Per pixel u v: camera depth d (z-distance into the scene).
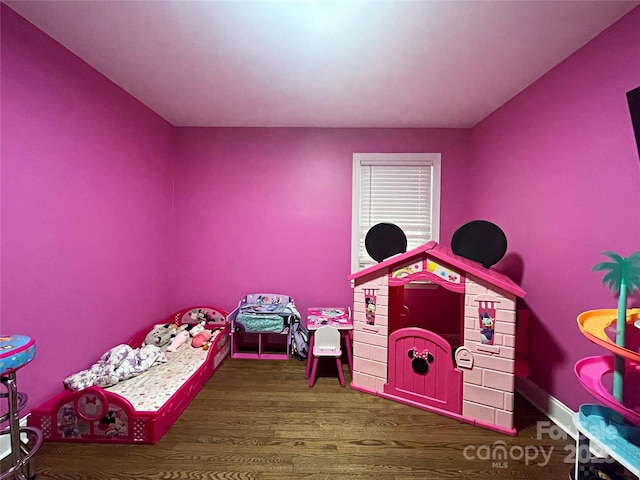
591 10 1.29
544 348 1.80
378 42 1.53
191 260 2.85
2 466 1.32
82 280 1.79
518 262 2.03
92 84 1.83
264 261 2.84
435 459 1.42
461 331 1.81
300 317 2.67
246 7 1.31
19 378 1.46
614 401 1.00
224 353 2.55
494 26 1.40
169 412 1.63
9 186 1.38
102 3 1.30
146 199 2.41
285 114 2.49
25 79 1.43
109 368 1.83
